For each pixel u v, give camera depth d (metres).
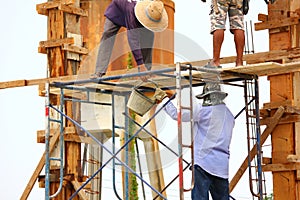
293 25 12.27
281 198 12.36
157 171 12.37
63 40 13.55
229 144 10.14
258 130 11.10
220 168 9.94
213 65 10.12
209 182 9.90
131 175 11.95
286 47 12.32
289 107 12.18
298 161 12.13
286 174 12.32
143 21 10.15
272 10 12.50
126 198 11.71
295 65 9.90
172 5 13.52
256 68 10.02
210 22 10.51
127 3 10.38
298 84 12.31
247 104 11.08
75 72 13.74
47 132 10.86
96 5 13.99
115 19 10.59
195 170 9.87
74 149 13.48
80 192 13.22
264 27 12.52
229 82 11.09
